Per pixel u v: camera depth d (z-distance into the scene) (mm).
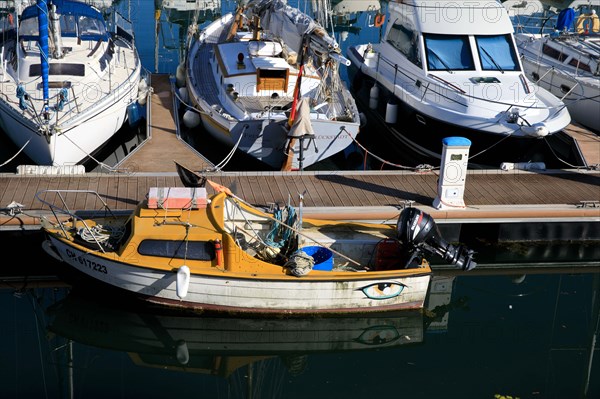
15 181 10953
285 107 13133
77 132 12211
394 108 14555
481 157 13359
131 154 12281
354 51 17141
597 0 20047
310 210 10555
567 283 10922
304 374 8711
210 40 16719
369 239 10023
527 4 23406
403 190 11469
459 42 14250
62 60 13547
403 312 9570
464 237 11438
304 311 9297
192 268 8891
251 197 10953
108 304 9609
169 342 9414
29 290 10016
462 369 8859
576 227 11242
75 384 8352
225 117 12695
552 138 14203
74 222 9688
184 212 9023
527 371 8828
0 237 10320
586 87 14875
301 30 12391
